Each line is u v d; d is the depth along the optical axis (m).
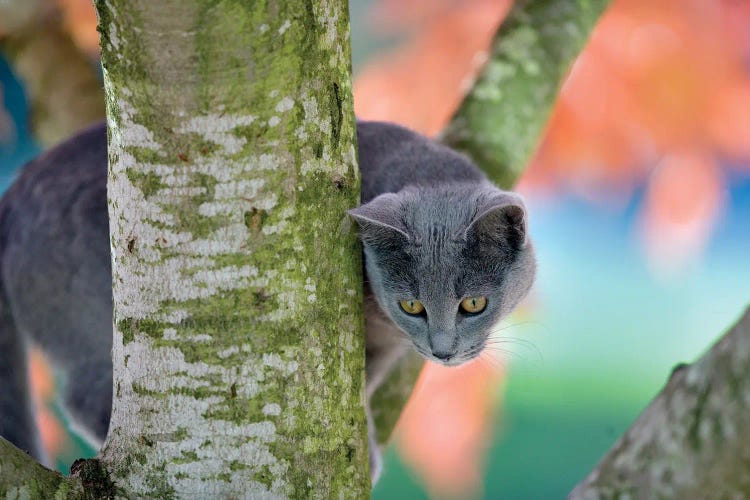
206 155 3.12
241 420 3.22
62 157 5.57
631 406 11.49
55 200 5.42
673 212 6.64
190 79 3.04
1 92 7.03
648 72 6.41
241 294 3.20
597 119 6.56
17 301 5.51
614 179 6.74
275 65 3.09
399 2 6.71
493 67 5.76
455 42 6.65
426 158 5.35
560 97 6.55
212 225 3.16
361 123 5.76
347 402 3.50
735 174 6.68
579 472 10.27
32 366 5.65
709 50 6.36
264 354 3.23
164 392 3.23
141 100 3.09
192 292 3.19
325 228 3.39
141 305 3.23
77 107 6.43
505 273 5.02
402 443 6.45
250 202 3.17
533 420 11.07
